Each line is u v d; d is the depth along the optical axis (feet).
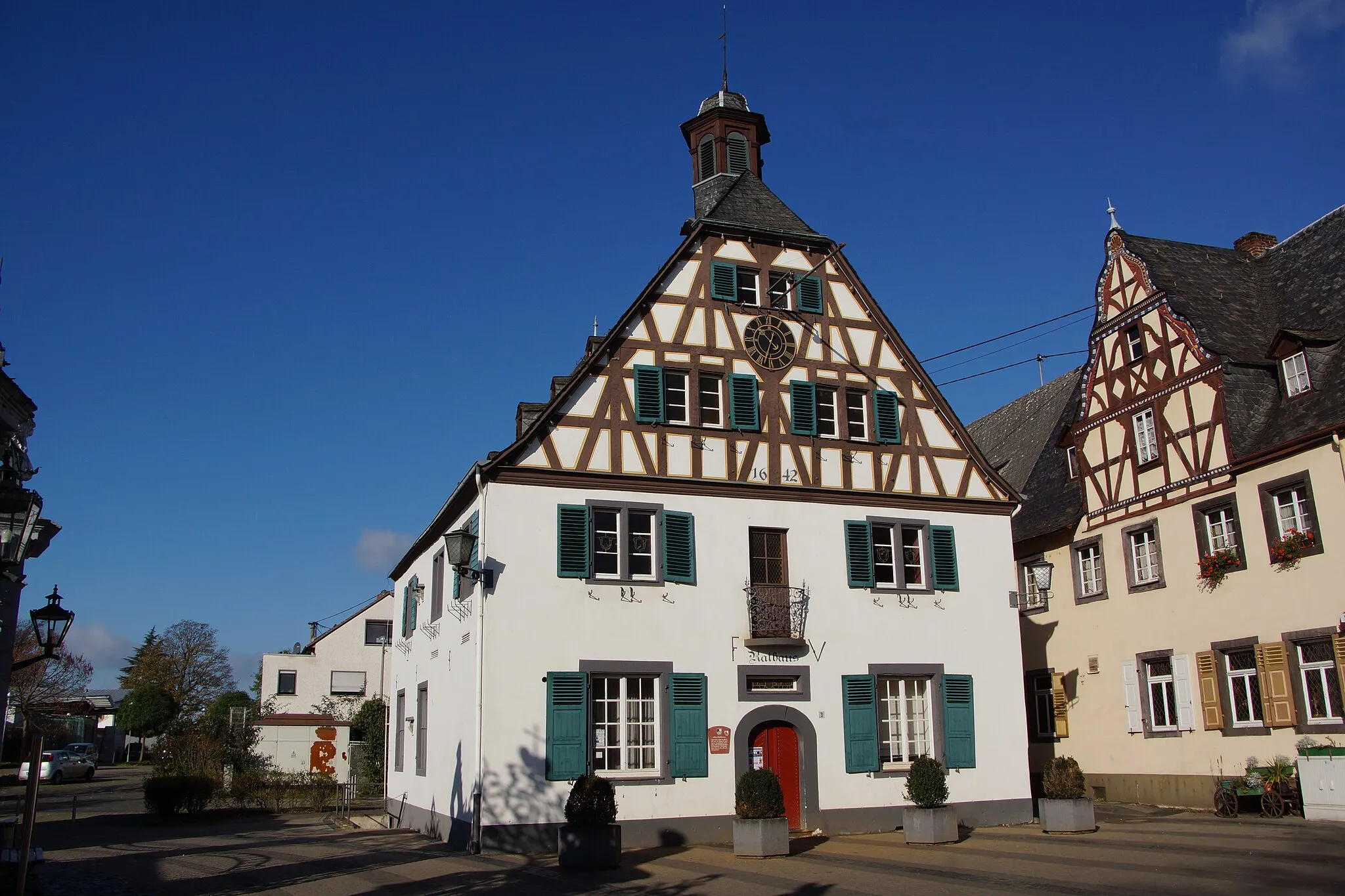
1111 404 80.33
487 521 59.21
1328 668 61.57
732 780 60.80
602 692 59.98
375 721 119.24
